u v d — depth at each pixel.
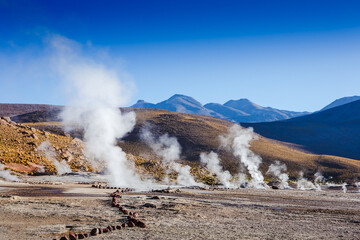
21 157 61.34
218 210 22.55
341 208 27.05
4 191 30.45
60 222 15.99
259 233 14.59
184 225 16.12
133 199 27.70
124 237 12.87
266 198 34.25
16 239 12.18
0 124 78.25
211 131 148.62
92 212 19.36
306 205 28.55
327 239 13.76
